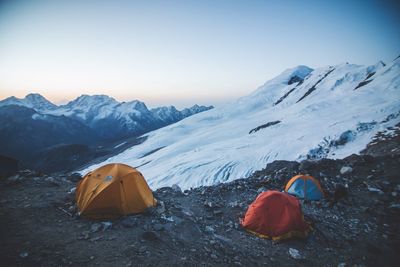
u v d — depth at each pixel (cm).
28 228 781
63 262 631
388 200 1266
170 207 1066
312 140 5678
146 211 947
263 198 1042
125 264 646
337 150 4784
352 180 1510
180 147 11994
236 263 752
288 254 854
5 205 935
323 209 1219
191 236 857
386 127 4972
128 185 960
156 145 17000
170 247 759
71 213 910
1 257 624
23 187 1154
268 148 6284
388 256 884
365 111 6988
